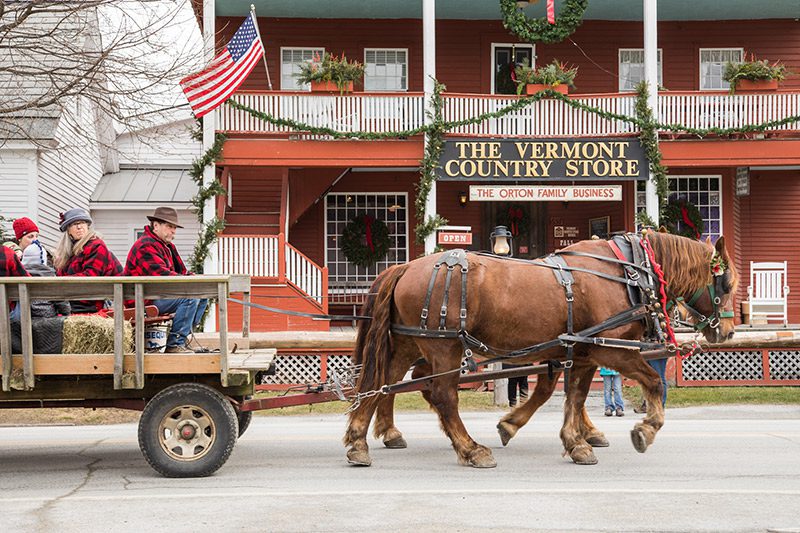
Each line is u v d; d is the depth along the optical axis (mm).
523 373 9336
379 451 9750
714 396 15305
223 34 21969
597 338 8469
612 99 19031
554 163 18719
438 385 8516
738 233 22500
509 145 18688
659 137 19266
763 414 13633
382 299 8727
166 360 8023
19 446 10531
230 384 8016
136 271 9062
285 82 22203
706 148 18969
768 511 6539
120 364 7895
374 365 8625
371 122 18797
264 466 8766
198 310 9352
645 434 8398
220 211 18938
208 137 18469
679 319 10039
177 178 27141
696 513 6473
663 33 22719
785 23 22625
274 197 21125
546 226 22719
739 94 18969
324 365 16297
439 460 9062
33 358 7914
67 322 8055
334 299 22031
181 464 8070
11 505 6918
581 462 8711
